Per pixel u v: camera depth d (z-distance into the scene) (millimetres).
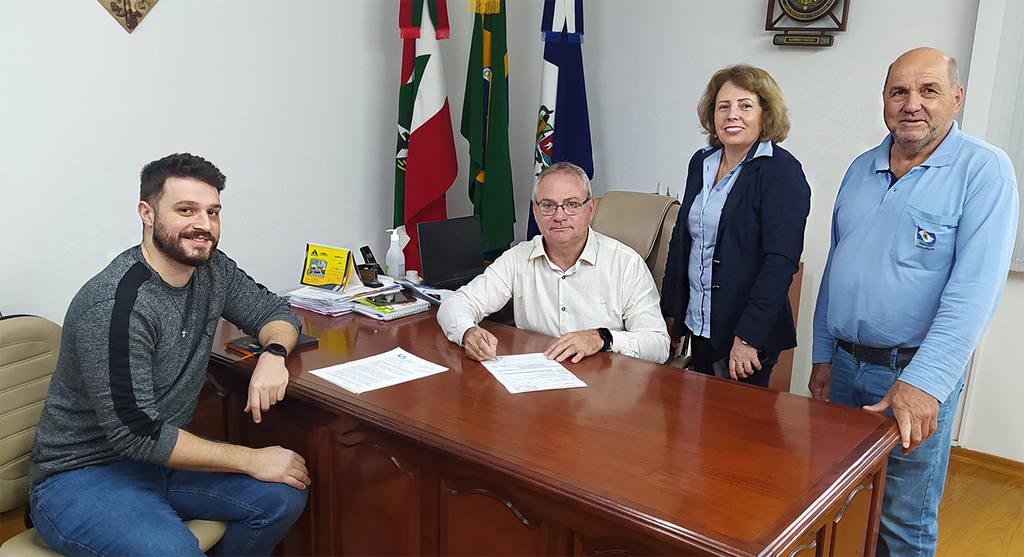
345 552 1795
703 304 2131
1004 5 2596
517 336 2102
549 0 3340
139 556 1438
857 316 1784
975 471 2875
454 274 2891
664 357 2066
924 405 1524
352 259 2438
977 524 2477
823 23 3029
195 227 1519
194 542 1502
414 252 3318
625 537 1235
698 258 2125
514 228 4102
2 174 2201
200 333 1703
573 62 3428
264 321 1961
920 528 1800
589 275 2119
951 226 1622
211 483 1672
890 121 1687
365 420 1544
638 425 1485
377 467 1655
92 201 2426
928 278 1665
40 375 1727
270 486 1652
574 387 1702
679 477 1259
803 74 3113
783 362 3098
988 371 2875
